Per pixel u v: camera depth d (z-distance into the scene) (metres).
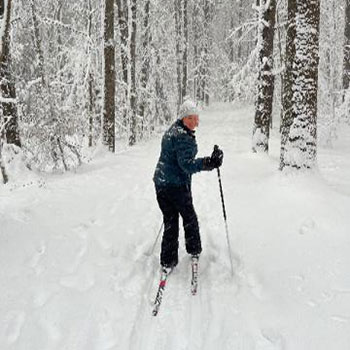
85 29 14.71
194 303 3.73
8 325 3.33
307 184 5.91
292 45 6.23
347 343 2.97
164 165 4.12
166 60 21.56
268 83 11.58
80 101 13.12
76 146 10.50
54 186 7.70
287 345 3.05
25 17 9.83
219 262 4.56
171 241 4.11
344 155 12.66
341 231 4.67
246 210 5.85
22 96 9.56
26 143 9.42
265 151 11.71
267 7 11.54
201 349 3.09
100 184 7.98
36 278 4.11
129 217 6.05
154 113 20.55
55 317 3.44
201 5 32.41
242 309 3.59
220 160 3.91
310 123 6.18
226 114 28.94
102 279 4.10
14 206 6.27
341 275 3.87
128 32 16.38
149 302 3.75
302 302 3.56
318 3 5.97
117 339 3.19
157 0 19.22
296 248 4.49
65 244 4.96
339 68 18.45
